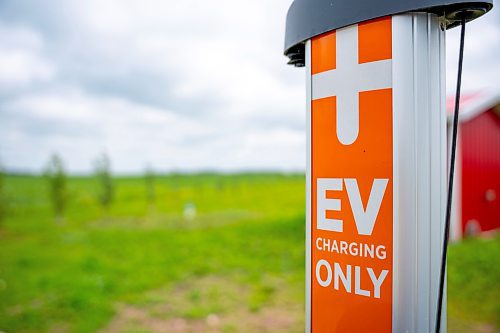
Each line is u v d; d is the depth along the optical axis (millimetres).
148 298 6398
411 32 1175
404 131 1171
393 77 1184
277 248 9156
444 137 1216
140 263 8430
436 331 1160
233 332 5184
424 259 1176
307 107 1404
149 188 18281
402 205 1171
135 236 11172
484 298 5668
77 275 7449
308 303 1401
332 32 1311
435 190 1196
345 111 1278
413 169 1173
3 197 12703
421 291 1172
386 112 1198
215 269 7895
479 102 9258
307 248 1410
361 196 1242
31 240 10930
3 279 7281
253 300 6285
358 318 1249
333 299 1313
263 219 12484
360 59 1244
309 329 1396
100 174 15766
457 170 9234
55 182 13992
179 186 20938
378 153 1211
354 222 1258
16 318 5539
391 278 1187
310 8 1372
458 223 9133
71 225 13172
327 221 1333
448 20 1210
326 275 1336
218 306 6090
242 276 7469
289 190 19188
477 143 9812
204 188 20438
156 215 14992
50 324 5379
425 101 1183
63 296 6316
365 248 1235
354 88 1256
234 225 11984
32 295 6422
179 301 6324
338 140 1297
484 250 7812
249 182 21391
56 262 8539
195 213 15188
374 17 1205
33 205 15117
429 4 1141
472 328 4859
